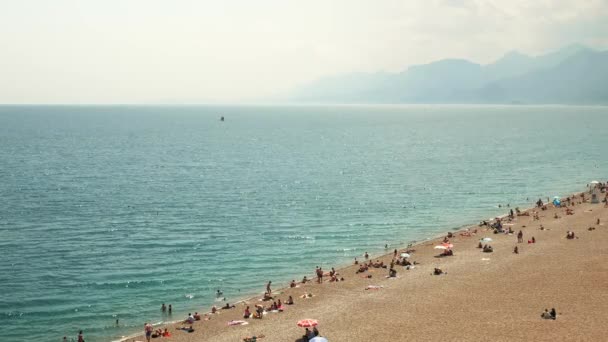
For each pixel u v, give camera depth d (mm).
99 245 70562
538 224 79062
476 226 80625
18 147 189250
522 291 51438
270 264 64312
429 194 107125
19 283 56594
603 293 50125
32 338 44531
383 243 73375
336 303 50469
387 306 49125
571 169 140375
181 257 66312
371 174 134000
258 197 103562
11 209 89625
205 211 91000
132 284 57094
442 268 59906
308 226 81750
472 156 171375
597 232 72688
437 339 41438
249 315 47875
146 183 118438
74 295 53781
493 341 40625
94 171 135250
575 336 40938
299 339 42562
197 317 47719
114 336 44938
